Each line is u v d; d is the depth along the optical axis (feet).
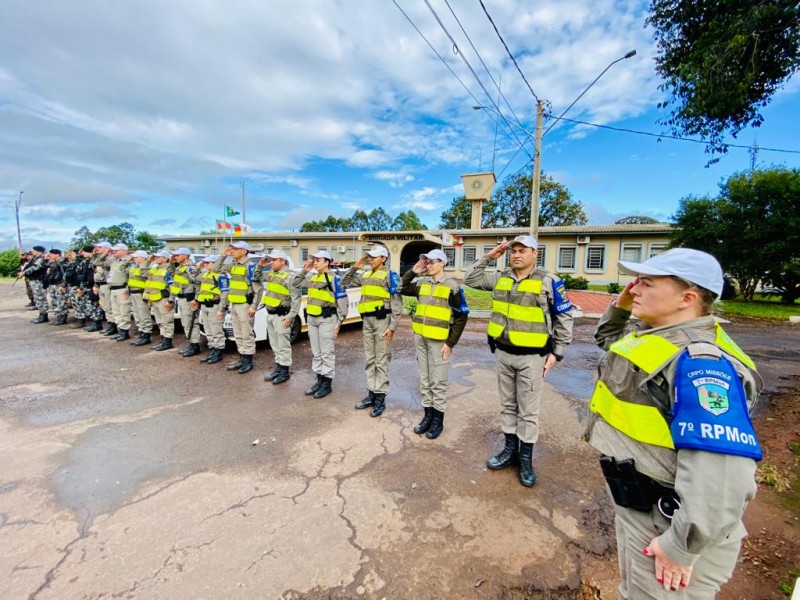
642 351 3.89
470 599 5.86
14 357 19.53
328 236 76.64
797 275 40.37
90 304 25.59
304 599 5.83
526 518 7.70
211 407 13.34
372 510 7.88
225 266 18.25
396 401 14.07
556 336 9.03
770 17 13.03
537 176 37.45
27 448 10.45
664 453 3.71
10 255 82.74
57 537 7.09
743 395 3.28
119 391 14.82
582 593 5.98
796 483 8.86
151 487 8.66
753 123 16.49
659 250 55.67
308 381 16.17
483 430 11.69
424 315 11.02
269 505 8.02
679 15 15.72
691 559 3.29
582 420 12.57
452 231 67.62
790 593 5.88
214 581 6.12
